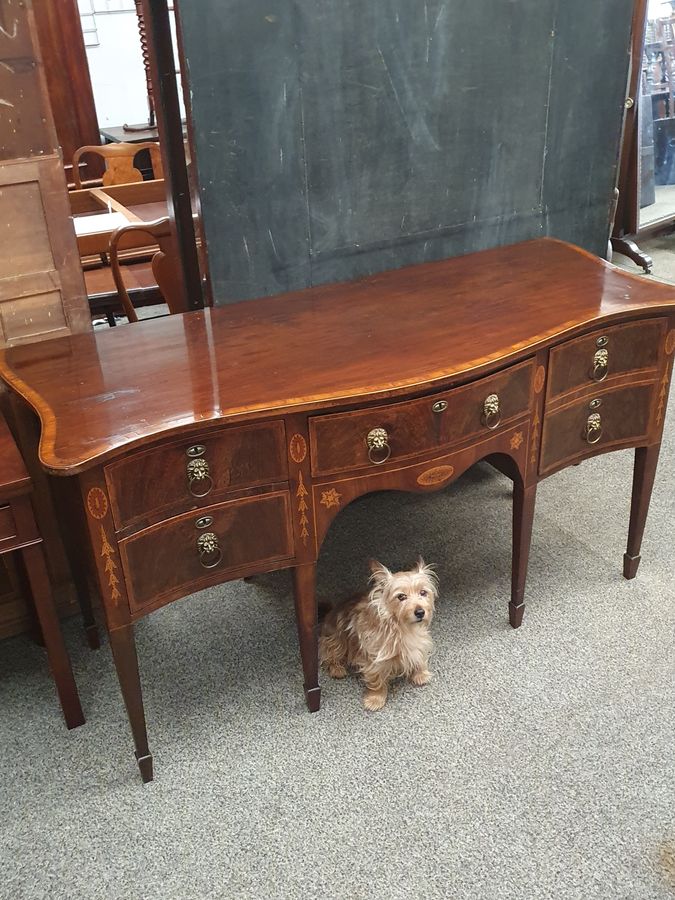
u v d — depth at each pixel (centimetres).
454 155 235
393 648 186
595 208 274
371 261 233
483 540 254
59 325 199
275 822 167
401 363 171
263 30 189
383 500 276
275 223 212
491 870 156
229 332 193
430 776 176
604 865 156
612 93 257
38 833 167
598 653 208
